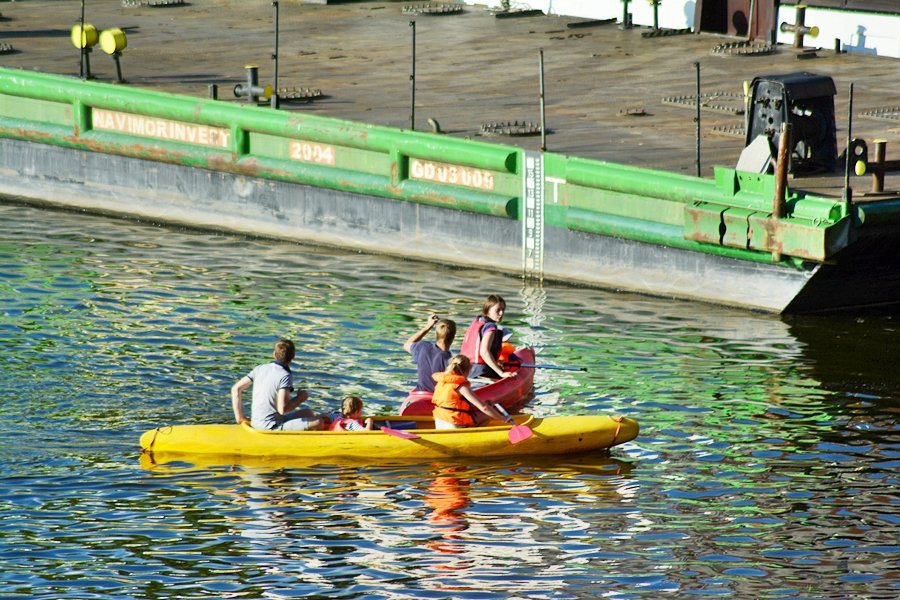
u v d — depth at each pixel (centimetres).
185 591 3969
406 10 11194
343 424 5056
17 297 6800
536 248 7325
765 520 4447
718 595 3966
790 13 9738
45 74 8700
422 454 4962
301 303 6850
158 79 8844
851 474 4806
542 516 4484
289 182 8019
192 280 7231
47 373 5666
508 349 5753
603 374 5875
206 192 8350
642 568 4125
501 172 7306
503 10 11062
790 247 6369
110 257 7694
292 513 4497
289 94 8488
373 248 7869
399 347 6172
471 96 8562
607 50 9744
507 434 4981
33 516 4406
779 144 6347
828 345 6272
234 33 10388
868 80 8612
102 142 8531
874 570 4106
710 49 9681
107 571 4078
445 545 4269
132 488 4638
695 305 6906
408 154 7519
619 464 4931
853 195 6444
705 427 5266
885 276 6706
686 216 6681
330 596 3953
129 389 5506
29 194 9062
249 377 5044
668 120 7981
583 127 7819
